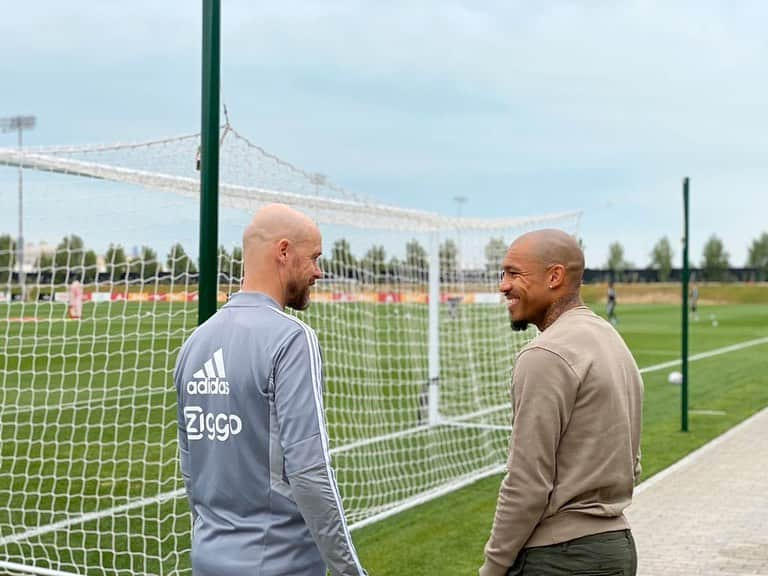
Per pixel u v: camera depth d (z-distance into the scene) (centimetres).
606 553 279
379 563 582
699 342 2636
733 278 10369
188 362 279
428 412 1132
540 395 274
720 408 1302
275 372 262
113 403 1027
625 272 9569
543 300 300
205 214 397
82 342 816
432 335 1119
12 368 1119
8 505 700
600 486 279
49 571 545
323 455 257
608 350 288
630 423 294
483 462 943
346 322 1088
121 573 557
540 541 281
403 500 757
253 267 280
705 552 603
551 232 303
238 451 265
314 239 284
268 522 265
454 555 600
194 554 273
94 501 716
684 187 1062
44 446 876
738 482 810
